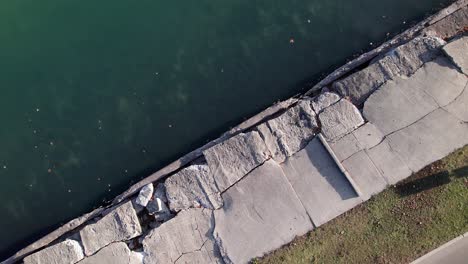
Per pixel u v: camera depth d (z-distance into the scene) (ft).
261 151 36.11
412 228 34.12
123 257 34.83
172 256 34.68
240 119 38.73
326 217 34.50
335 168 35.37
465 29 38.29
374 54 38.52
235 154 36.29
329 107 36.70
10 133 39.52
